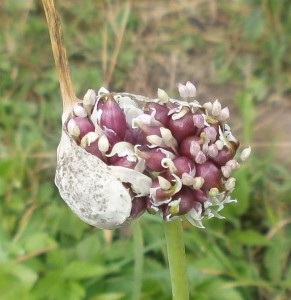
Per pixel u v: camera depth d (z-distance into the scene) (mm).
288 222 176
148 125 87
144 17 262
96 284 149
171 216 88
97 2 263
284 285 157
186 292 101
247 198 167
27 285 141
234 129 208
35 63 239
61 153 91
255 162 187
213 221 165
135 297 140
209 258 152
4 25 255
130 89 233
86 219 90
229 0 267
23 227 167
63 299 140
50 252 152
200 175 86
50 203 178
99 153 87
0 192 175
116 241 162
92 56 241
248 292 156
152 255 161
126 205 87
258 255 171
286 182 187
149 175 88
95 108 89
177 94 223
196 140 86
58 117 214
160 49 249
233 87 235
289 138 210
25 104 217
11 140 199
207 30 260
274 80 234
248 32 247
